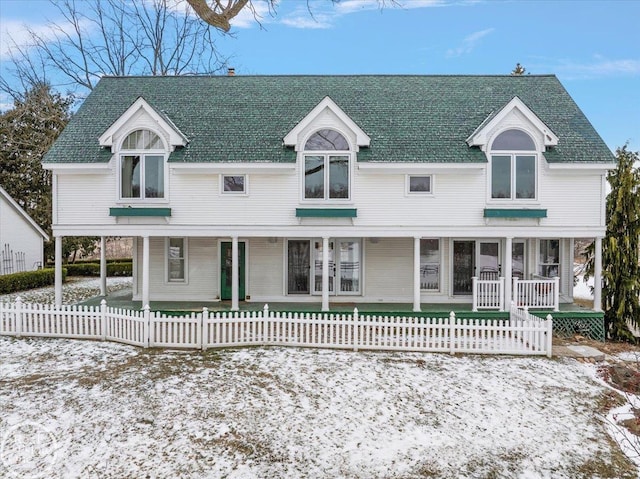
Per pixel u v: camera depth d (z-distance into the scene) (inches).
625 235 558.9
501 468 249.3
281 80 705.0
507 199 568.7
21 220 1056.2
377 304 630.5
